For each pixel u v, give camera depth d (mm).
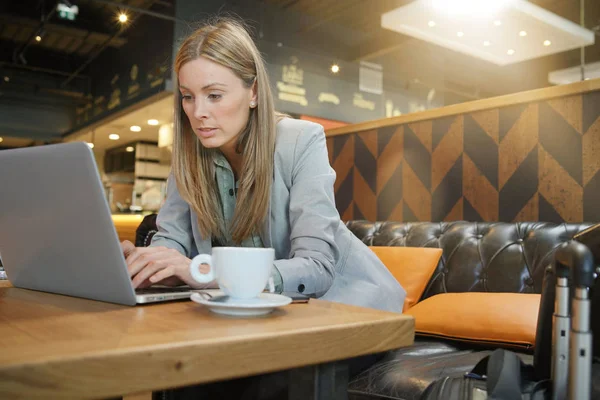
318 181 1302
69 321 722
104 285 883
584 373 700
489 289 1952
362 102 8680
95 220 812
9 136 10398
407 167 2967
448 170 2766
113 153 12930
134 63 8328
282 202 1365
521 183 2467
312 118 8000
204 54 1210
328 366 736
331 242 1230
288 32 7910
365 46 8398
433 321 1750
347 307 879
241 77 1250
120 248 816
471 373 972
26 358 507
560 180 2328
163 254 1065
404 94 9352
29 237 964
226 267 812
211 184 1392
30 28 8602
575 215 2273
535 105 2428
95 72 10039
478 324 1635
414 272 2059
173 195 1517
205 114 1224
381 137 3119
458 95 10203
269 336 641
